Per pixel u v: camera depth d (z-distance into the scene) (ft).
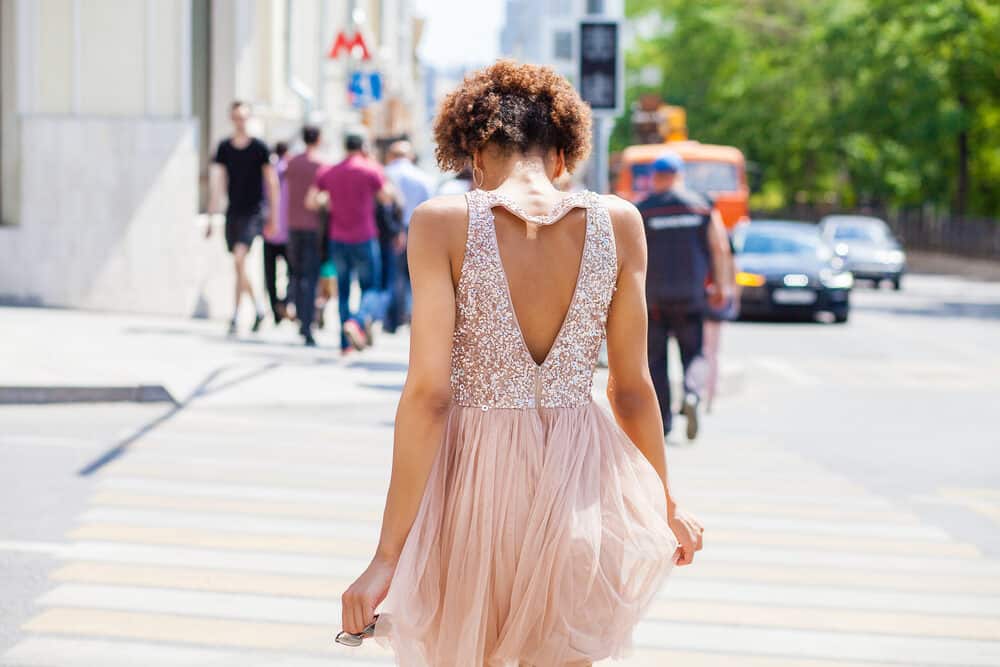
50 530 25.16
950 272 192.03
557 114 11.69
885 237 147.43
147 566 22.91
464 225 11.03
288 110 84.43
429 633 11.13
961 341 84.23
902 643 20.33
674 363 56.24
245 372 44.04
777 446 40.65
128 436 34.65
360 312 49.85
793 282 92.32
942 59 196.24
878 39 198.08
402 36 170.60
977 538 27.96
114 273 59.31
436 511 11.11
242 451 33.60
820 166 246.88
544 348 11.23
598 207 11.35
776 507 30.66
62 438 33.99
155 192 59.21
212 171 70.95
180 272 59.72
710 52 249.55
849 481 34.65
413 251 11.02
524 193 11.32
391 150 58.18
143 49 59.98
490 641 11.06
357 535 25.54
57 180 58.75
